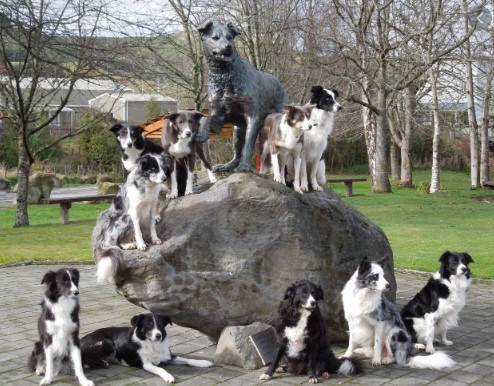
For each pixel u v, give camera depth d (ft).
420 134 140.56
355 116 115.44
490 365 21.84
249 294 23.11
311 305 19.70
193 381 20.25
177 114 24.18
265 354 21.83
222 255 23.17
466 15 85.35
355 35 89.76
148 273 22.36
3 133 138.41
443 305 23.57
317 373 20.26
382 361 21.97
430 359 21.38
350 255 25.25
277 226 23.76
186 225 23.29
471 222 64.08
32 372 21.20
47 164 138.31
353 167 158.20
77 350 20.21
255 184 24.30
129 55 60.13
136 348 21.30
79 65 58.18
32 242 53.26
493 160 124.77
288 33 91.61
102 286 36.63
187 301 22.63
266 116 26.78
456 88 107.65
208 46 25.36
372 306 21.70
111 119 77.61
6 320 28.73
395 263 43.11
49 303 20.11
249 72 26.35
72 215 75.46
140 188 22.31
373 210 74.54
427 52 82.99
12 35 52.95
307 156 25.53
